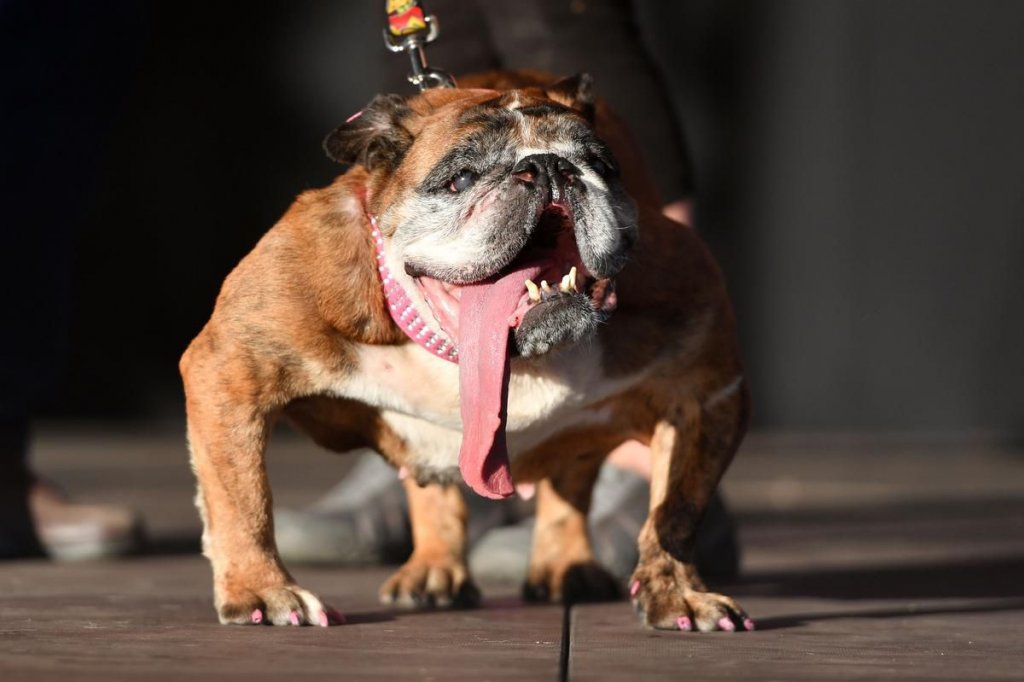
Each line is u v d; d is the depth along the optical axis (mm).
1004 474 16688
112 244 22469
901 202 21000
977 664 5141
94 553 9375
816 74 21000
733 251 21234
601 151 6121
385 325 6246
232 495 6191
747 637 5832
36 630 5750
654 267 6449
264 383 6242
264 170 22406
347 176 6578
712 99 21141
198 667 4836
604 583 7582
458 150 6078
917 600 7227
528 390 6355
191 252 22547
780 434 21359
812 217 21109
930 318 21047
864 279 21125
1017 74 20641
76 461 18359
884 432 21234
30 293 9719
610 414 6605
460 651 5297
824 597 7402
